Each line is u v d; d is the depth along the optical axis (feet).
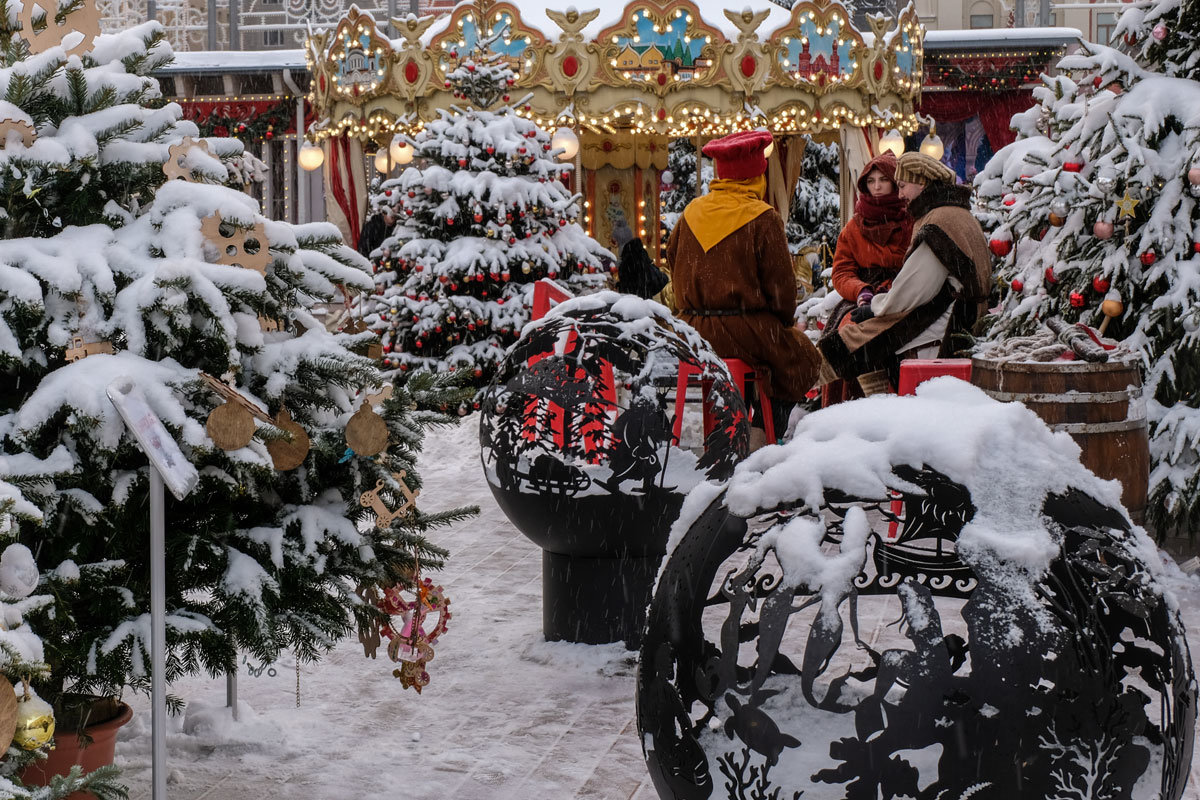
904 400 8.84
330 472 12.01
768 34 42.83
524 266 37.63
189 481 9.61
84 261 10.48
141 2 92.68
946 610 17.07
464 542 23.31
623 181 53.36
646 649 8.90
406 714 14.51
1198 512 20.12
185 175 11.26
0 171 10.33
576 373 16.61
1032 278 22.70
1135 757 7.94
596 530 16.06
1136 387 18.62
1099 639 8.02
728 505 8.49
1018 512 8.07
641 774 12.75
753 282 21.98
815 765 9.03
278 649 10.87
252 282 10.73
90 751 11.19
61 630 10.28
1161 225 20.61
